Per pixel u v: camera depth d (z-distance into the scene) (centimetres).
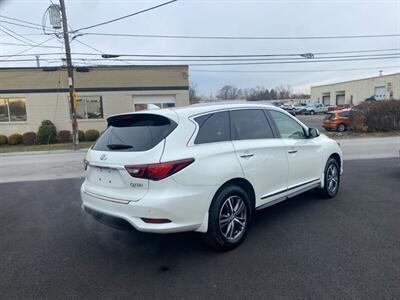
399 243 365
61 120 2238
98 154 363
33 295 288
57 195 673
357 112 1986
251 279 301
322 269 312
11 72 2178
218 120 376
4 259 365
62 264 348
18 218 521
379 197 550
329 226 423
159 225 312
